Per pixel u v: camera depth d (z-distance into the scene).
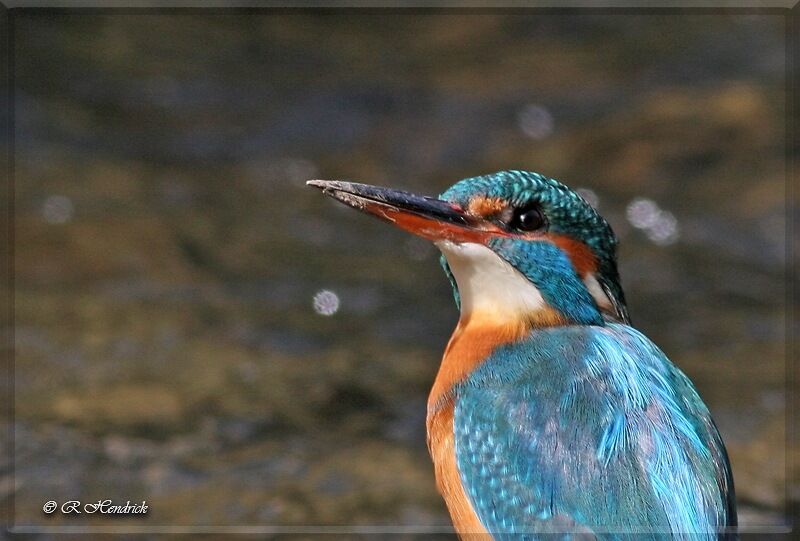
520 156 21.19
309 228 18.94
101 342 15.12
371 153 21.38
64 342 15.03
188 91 22.86
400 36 25.69
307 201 19.77
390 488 12.61
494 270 9.92
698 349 15.84
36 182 18.97
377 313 16.50
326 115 22.53
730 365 15.45
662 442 8.76
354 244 18.59
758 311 16.88
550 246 9.81
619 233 18.95
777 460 13.35
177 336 15.45
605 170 20.72
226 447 13.18
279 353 15.28
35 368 14.43
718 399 14.59
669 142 20.97
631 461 8.74
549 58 24.72
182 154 20.80
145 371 14.56
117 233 17.83
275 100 22.88
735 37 24.72
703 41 24.72
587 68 24.17
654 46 24.86
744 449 13.57
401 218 9.92
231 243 18.12
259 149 21.28
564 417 9.07
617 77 23.67
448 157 21.30
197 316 16.00
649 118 21.52
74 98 21.94
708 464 8.76
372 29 25.91
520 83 23.67
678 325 16.45
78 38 23.97
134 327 15.56
